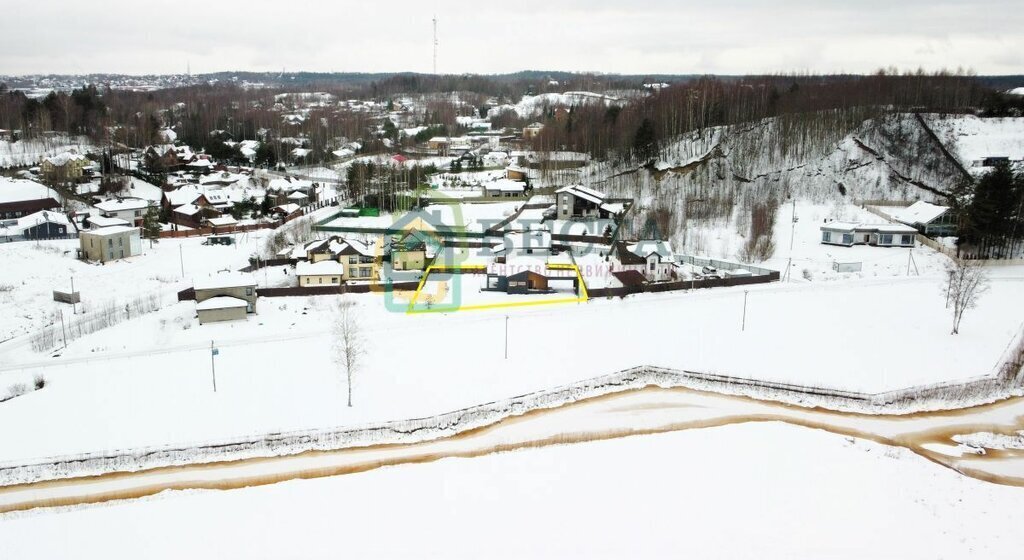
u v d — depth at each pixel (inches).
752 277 3073.3
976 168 4099.4
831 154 4402.1
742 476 1717.5
